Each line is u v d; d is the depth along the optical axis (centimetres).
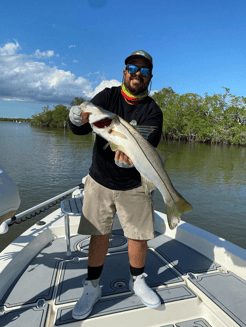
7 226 232
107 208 172
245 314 174
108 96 172
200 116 6094
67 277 214
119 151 144
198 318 184
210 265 238
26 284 204
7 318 168
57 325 161
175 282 209
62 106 11025
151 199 176
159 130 167
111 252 261
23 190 1121
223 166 2180
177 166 2103
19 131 7088
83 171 1597
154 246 275
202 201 1090
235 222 854
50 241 282
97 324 166
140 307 176
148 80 163
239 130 5028
